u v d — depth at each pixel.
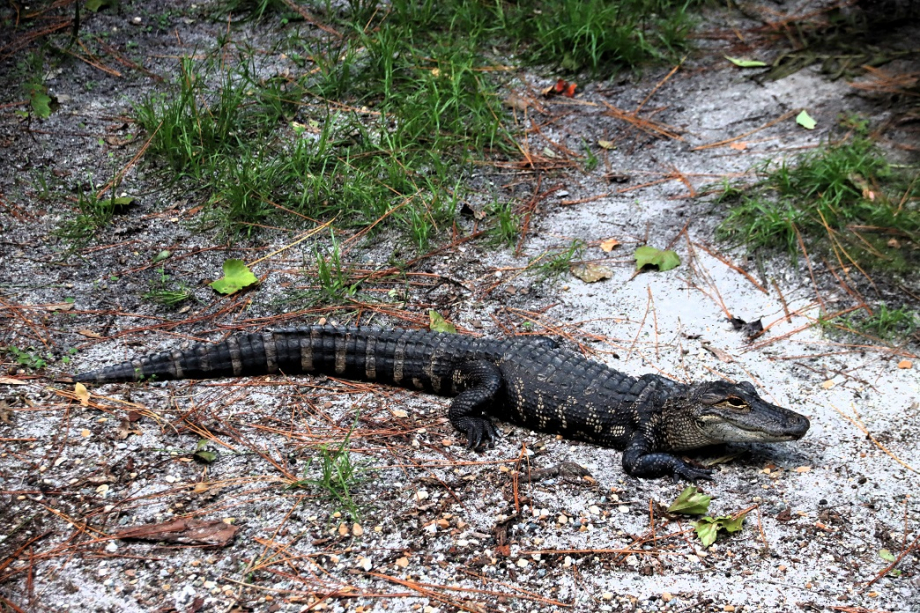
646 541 3.30
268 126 3.98
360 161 3.92
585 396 3.46
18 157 3.89
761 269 3.74
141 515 3.29
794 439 3.38
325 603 3.21
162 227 3.79
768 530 3.32
